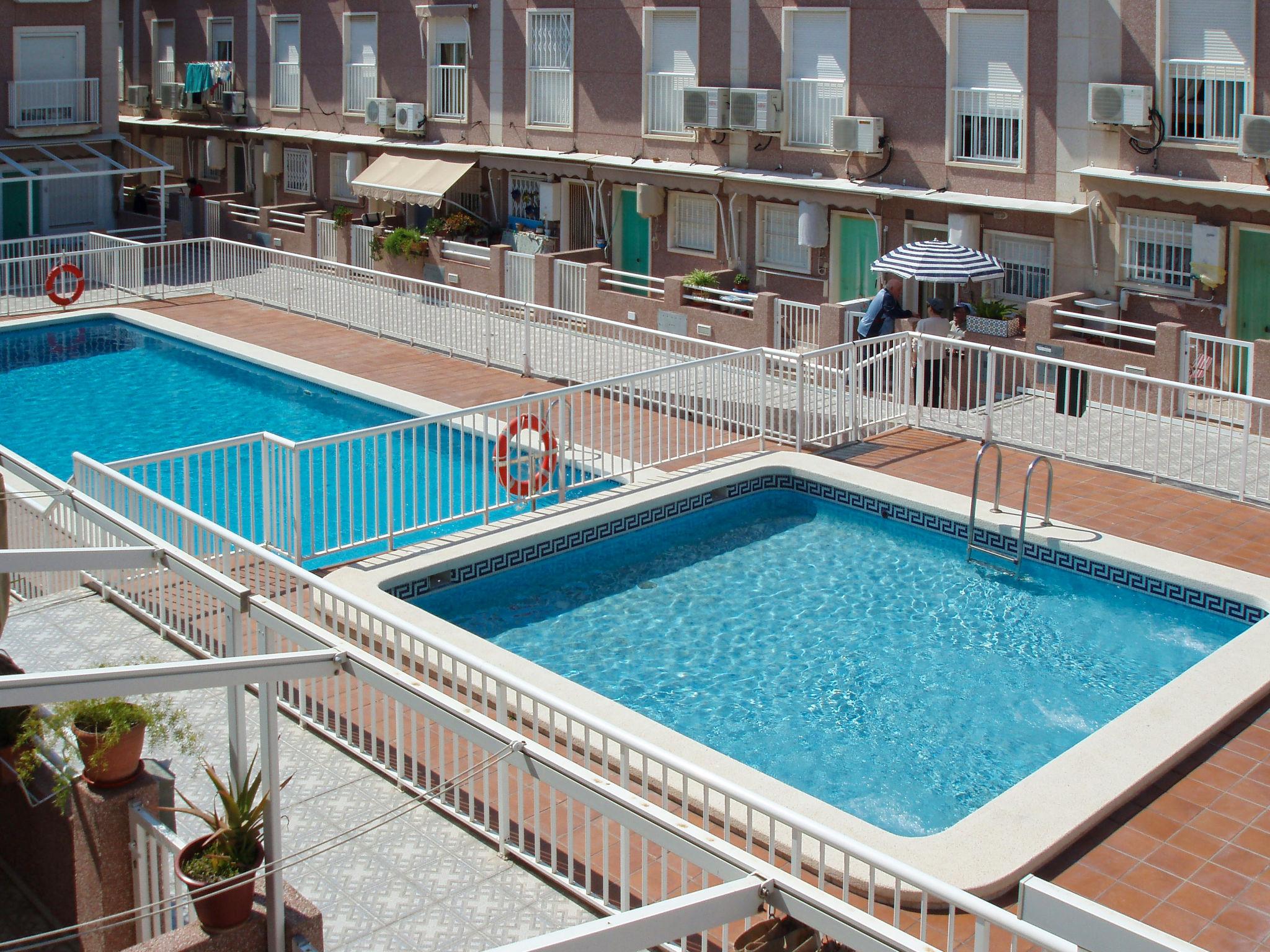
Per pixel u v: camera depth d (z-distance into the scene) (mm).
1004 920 5160
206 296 26609
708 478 15117
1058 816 8586
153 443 18562
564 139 26312
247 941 6371
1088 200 19094
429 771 8289
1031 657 11805
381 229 28531
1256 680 10406
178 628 10906
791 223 23094
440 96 28812
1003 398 17359
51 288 25062
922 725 10633
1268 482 14938
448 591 12984
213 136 35438
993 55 19844
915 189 20875
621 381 14711
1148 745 9461
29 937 7109
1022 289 20375
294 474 12531
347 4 30547
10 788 7691
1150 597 12758
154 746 8422
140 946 6195
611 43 25016
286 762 9156
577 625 12508
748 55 22953
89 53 32531
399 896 7695
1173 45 17984
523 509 14688
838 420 16422
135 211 35875
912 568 13773
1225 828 8711
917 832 9172
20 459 11852
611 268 25578
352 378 20453
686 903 5184
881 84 21203
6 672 8508
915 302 21297
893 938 5195
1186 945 4363
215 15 34719
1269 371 16516
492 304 24031
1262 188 17062
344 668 6637
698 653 11914
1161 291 18734
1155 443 15109
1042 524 13781
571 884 7668
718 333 21938
